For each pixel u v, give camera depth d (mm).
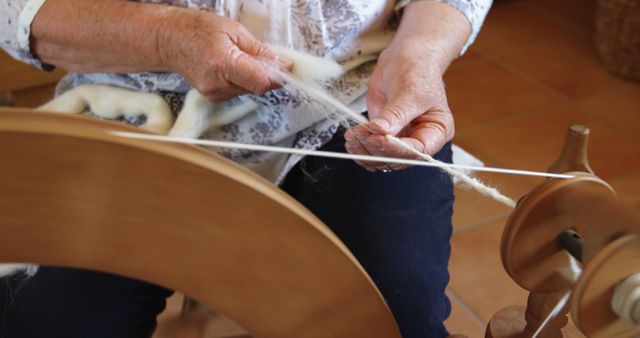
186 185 429
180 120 780
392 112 659
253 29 766
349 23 793
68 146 403
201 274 466
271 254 467
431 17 821
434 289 750
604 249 455
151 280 465
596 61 2135
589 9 2449
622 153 1729
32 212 423
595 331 485
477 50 2199
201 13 697
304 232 464
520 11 2443
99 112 817
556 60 2143
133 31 698
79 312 716
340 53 813
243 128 809
